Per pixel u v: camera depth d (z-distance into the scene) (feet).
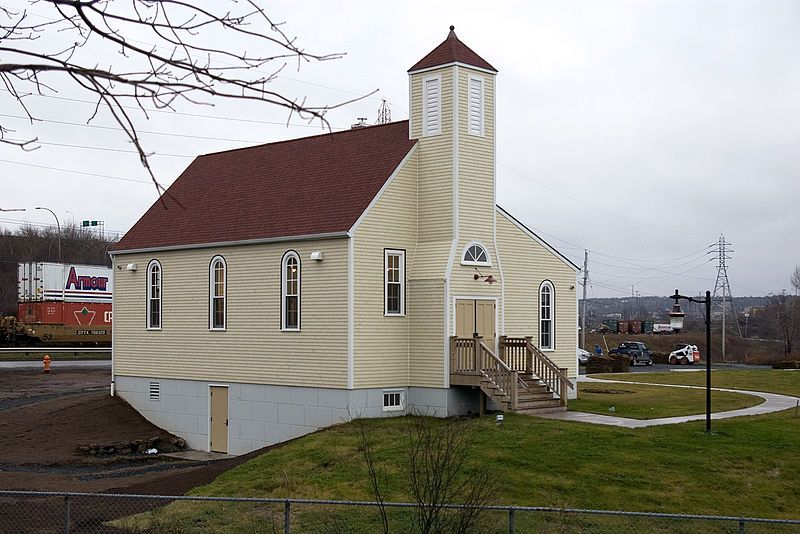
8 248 258.16
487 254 105.40
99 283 225.97
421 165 105.29
